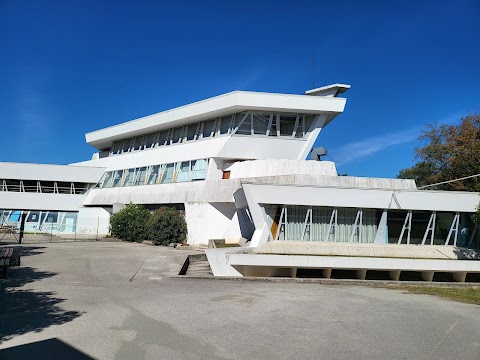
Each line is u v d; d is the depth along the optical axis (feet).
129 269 48.55
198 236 89.25
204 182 95.14
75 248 72.23
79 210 125.90
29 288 34.35
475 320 27.89
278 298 34.32
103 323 24.13
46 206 133.69
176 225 90.79
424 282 48.32
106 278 41.65
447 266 53.11
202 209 90.12
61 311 26.81
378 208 58.18
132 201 115.34
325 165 85.76
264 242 56.03
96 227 123.34
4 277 39.17
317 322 25.95
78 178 136.77
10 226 119.55
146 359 18.29
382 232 58.85
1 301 29.35
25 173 135.54
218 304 30.68
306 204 56.65
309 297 35.53
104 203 126.82
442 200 58.08
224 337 21.95
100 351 19.25
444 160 111.14
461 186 97.55
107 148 157.89
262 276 51.72
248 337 22.08
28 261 51.08
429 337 23.17
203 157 100.83
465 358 19.67
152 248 79.00
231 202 86.79
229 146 97.55
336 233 58.34
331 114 100.68
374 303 33.60
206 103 100.94
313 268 52.70
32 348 19.51
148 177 116.26
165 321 24.97
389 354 19.98
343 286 44.65
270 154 98.89
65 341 20.63
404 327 25.35
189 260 61.52
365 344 21.49
